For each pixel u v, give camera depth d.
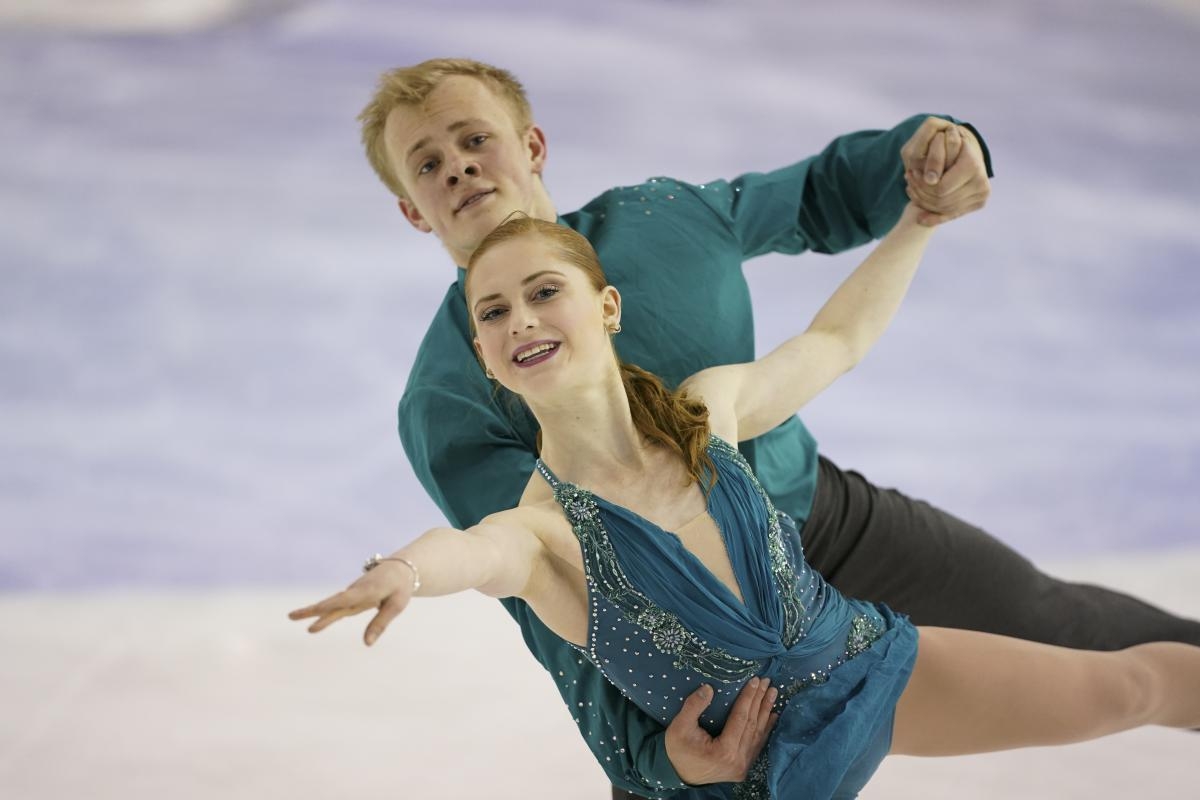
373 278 35.47
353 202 39.44
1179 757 16.03
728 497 9.43
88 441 28.14
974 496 26.47
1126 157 43.16
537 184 12.42
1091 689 10.32
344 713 17.48
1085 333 34.12
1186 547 24.42
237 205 38.56
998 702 9.97
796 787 9.13
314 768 15.73
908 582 13.12
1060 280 36.66
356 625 21.16
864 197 13.21
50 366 30.89
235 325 33.03
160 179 39.56
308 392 30.58
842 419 29.86
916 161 11.32
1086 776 15.45
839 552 12.92
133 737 16.58
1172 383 31.92
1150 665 10.88
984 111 45.12
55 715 17.34
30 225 36.72
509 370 9.08
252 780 15.38
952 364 32.50
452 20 49.41
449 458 11.55
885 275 11.34
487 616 21.64
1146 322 34.78
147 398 29.94
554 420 9.34
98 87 43.88
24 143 40.84
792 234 13.33
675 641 9.20
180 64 45.66
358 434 29.06
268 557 24.12
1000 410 30.41
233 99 44.00
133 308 33.41
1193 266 37.53
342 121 43.28
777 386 10.56
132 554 23.92
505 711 17.61
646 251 12.01
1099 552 24.25
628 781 10.30
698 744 9.29
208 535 24.83
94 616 21.28
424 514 26.03
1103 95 46.66
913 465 27.77
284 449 28.33
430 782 15.35
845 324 11.18
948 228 39.12
